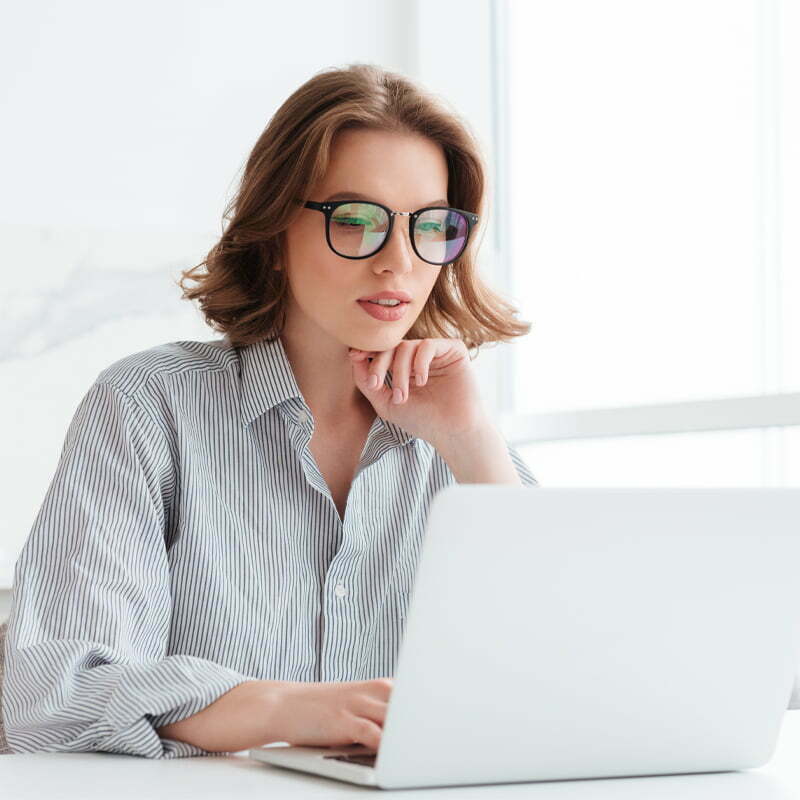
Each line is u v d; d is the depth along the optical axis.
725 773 1.41
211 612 1.91
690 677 1.32
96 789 1.20
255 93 4.95
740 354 4.30
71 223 4.55
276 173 2.05
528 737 1.25
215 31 4.88
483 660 1.20
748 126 4.29
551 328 5.15
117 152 4.66
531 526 1.19
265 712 1.41
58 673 1.53
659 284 4.64
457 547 1.16
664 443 4.57
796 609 1.35
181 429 1.96
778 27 4.18
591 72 5.00
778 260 4.17
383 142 2.01
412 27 5.32
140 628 1.74
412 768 1.20
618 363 4.83
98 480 1.83
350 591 2.05
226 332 2.13
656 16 4.68
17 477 4.24
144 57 4.73
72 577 1.70
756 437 4.22
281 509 2.02
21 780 1.25
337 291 1.99
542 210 5.23
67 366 4.34
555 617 1.22
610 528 1.22
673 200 4.59
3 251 4.29
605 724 1.29
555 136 5.17
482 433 2.15
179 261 4.55
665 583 1.27
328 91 2.03
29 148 4.50
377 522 2.12
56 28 4.58
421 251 2.01
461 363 2.16
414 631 1.16
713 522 1.28
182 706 1.45
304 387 2.14
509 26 5.43
